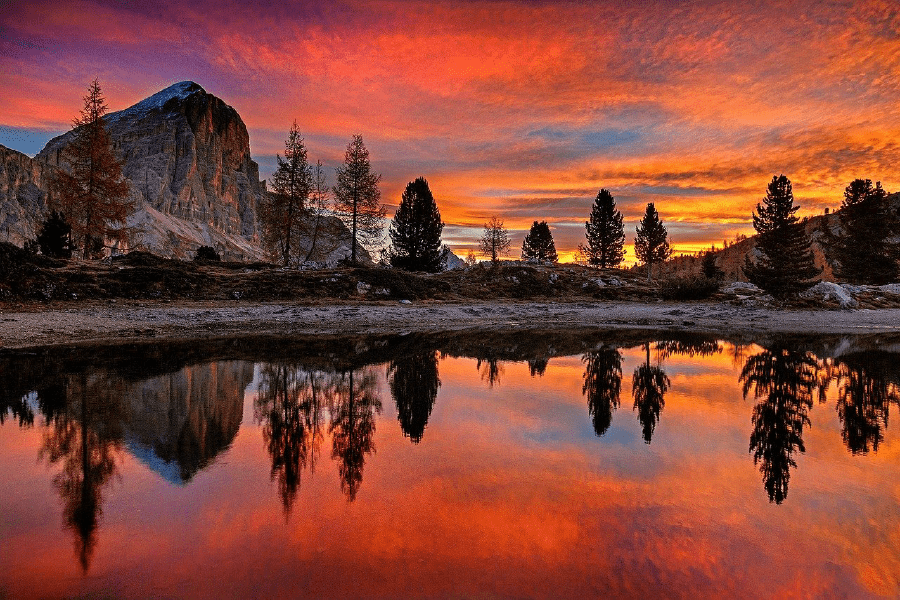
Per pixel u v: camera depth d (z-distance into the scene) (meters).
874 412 10.43
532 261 68.31
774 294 49.41
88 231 41.59
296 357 17.22
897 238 67.75
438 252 60.19
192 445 7.81
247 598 3.78
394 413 10.05
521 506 5.60
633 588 4.00
